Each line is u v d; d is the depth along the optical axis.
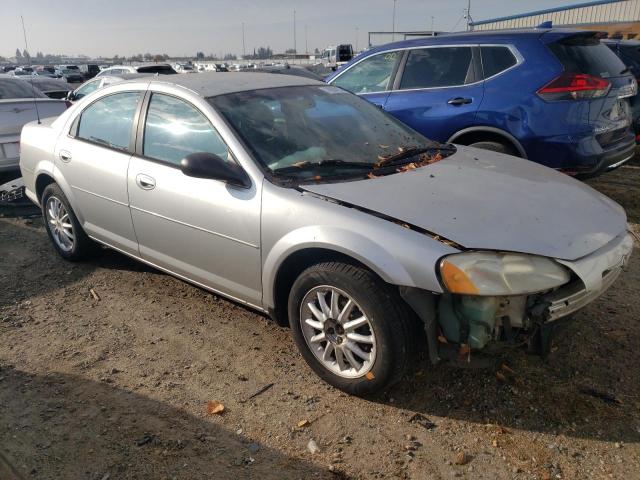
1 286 4.46
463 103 5.55
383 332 2.66
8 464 2.49
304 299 2.97
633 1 21.66
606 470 2.39
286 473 2.44
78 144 4.40
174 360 3.35
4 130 6.15
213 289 3.58
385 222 2.68
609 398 2.85
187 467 2.47
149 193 3.70
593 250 2.68
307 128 3.59
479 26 29.58
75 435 2.69
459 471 2.43
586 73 5.12
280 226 2.97
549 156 5.13
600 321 3.58
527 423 2.70
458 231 2.60
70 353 3.46
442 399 2.90
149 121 3.84
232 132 3.31
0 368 3.29
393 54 6.28
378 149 3.59
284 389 3.04
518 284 2.48
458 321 2.58
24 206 6.60
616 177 7.27
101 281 4.52
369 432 2.69
